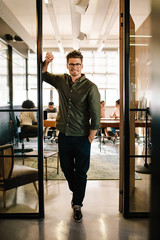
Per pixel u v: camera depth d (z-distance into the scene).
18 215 2.55
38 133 2.53
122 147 2.73
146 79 2.85
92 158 5.33
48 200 3.01
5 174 2.66
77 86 2.48
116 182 3.71
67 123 2.49
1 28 2.97
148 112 2.73
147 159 2.80
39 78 2.52
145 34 2.84
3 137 2.69
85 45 9.89
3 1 3.10
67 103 2.52
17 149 2.68
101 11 6.14
